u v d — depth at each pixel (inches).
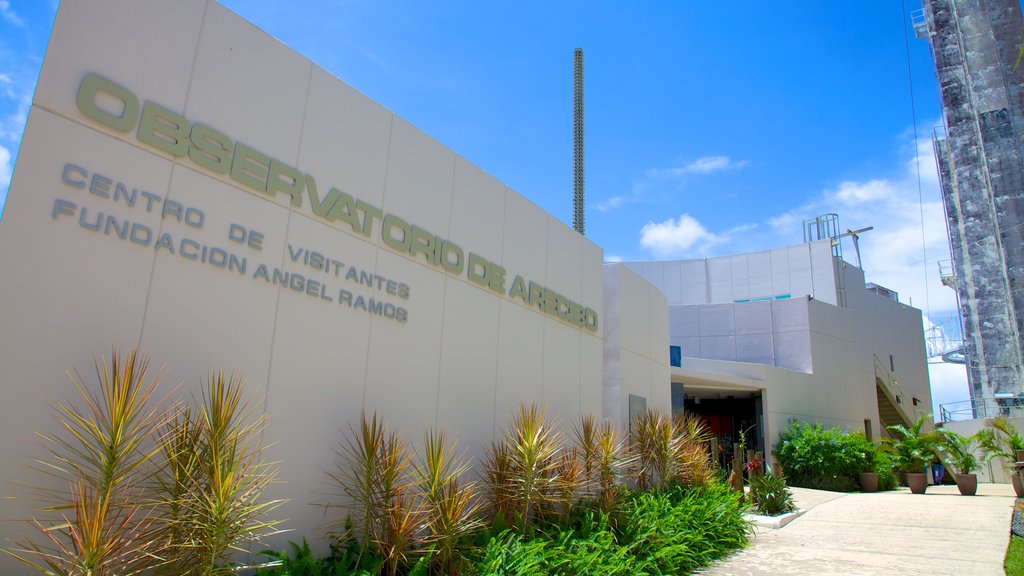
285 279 237.3
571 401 423.8
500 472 301.7
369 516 229.3
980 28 1043.3
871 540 404.8
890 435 1185.4
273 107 241.4
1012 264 947.3
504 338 362.0
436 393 304.3
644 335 570.9
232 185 223.3
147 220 197.5
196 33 217.6
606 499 335.3
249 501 186.4
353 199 270.8
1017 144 974.4
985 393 986.1
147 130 199.9
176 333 201.0
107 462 156.4
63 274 176.7
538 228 412.2
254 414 220.5
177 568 166.7
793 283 1219.2
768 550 374.0
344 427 253.1
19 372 166.1
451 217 331.0
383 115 293.9
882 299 1274.6
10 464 162.4
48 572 148.4
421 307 301.9
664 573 297.0
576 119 831.1
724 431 1043.3
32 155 173.9
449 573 231.8
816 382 1025.5
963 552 358.6
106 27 192.9
